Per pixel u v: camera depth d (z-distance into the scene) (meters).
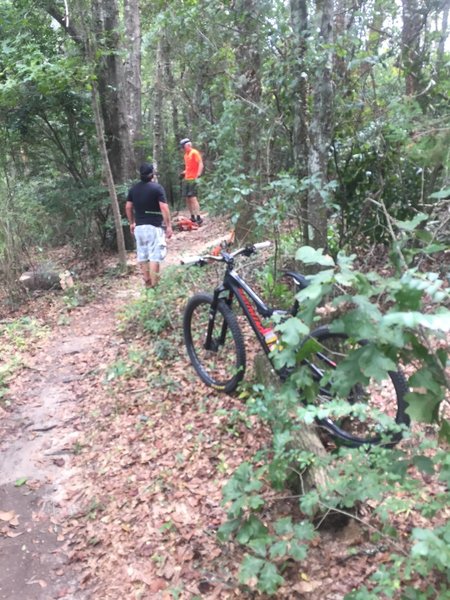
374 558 2.82
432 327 1.46
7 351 6.70
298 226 5.12
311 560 2.89
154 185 7.34
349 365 1.83
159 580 3.09
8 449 4.64
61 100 9.87
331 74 4.42
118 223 9.55
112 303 8.23
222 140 5.55
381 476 2.47
